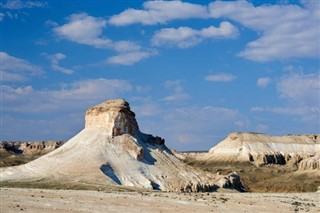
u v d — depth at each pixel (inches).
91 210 3120.1
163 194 4643.2
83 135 6786.4
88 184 5462.6
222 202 4138.8
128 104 7106.3
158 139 7253.9
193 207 3644.2
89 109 7027.6
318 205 4564.5
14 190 3860.7
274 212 3786.9
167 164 6604.3
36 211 2898.6
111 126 6712.6
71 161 6205.7
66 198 3565.5
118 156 6363.2
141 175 6092.5
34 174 6018.7
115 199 3705.7
